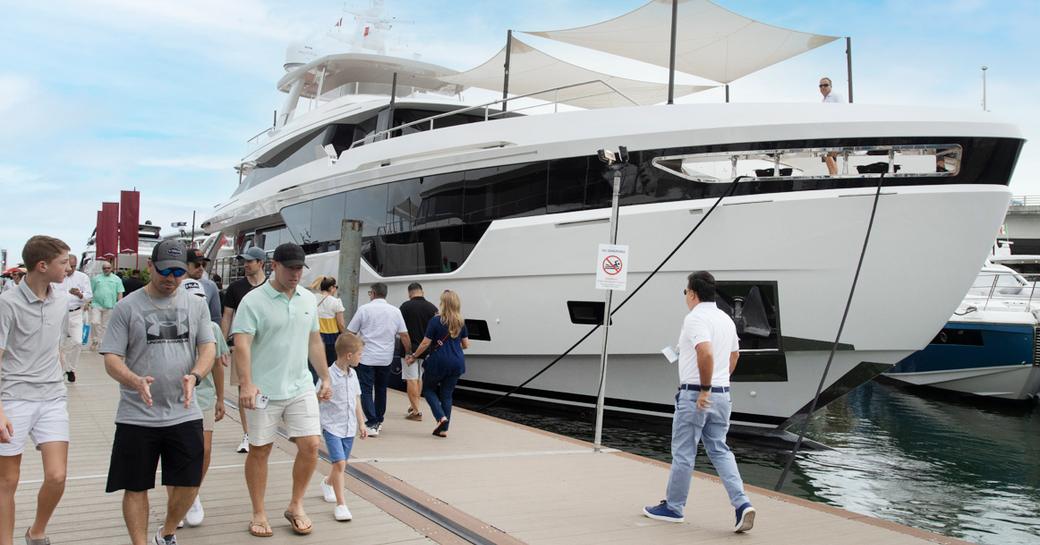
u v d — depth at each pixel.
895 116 8.68
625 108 9.64
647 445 9.41
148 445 3.47
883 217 8.62
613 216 7.08
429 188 11.17
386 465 6.16
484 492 5.41
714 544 4.34
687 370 4.69
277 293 4.12
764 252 8.90
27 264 3.55
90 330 14.65
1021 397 16.33
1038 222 39.59
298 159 14.77
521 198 10.12
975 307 16.86
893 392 18.53
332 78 16.47
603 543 4.30
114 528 4.21
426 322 8.86
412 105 12.92
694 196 9.13
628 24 11.23
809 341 9.04
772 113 8.96
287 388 4.12
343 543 4.07
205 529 4.25
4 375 3.51
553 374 10.60
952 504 7.67
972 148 8.58
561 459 6.75
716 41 11.70
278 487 5.28
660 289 9.30
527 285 10.11
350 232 11.09
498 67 14.20
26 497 4.84
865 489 8.17
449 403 7.73
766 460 9.21
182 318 3.57
